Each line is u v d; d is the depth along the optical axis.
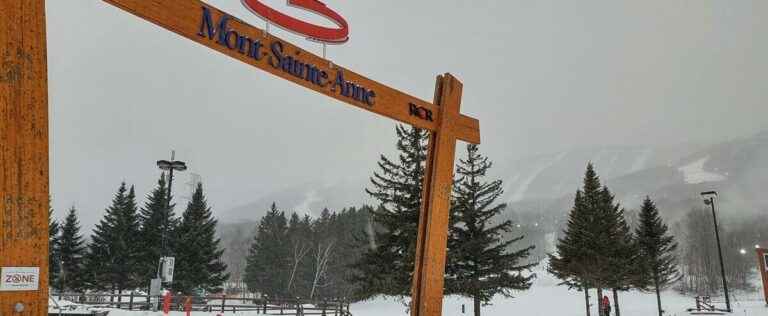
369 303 46.16
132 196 47.78
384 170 22.72
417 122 9.79
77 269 48.12
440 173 9.93
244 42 7.63
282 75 8.00
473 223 23.64
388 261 22.52
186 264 41.38
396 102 9.48
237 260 96.38
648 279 36.34
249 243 100.31
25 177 5.61
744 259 121.94
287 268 61.09
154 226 45.62
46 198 5.75
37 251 5.62
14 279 5.43
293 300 25.39
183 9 7.11
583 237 31.27
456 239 23.44
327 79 8.52
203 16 7.28
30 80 5.73
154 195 47.06
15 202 5.52
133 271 45.25
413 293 9.62
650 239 38.00
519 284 23.88
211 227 44.81
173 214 46.03
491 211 23.88
